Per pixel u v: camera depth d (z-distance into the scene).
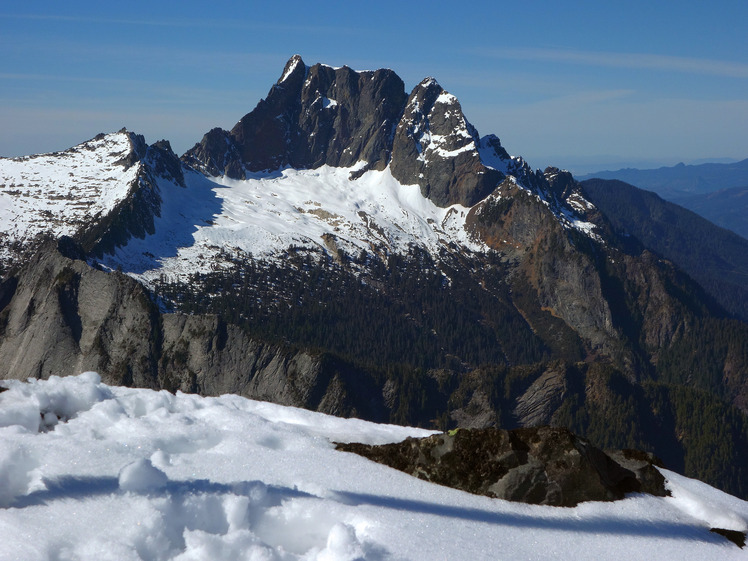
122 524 10.72
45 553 9.80
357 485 14.48
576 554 13.17
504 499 15.22
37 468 12.70
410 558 11.55
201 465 14.14
